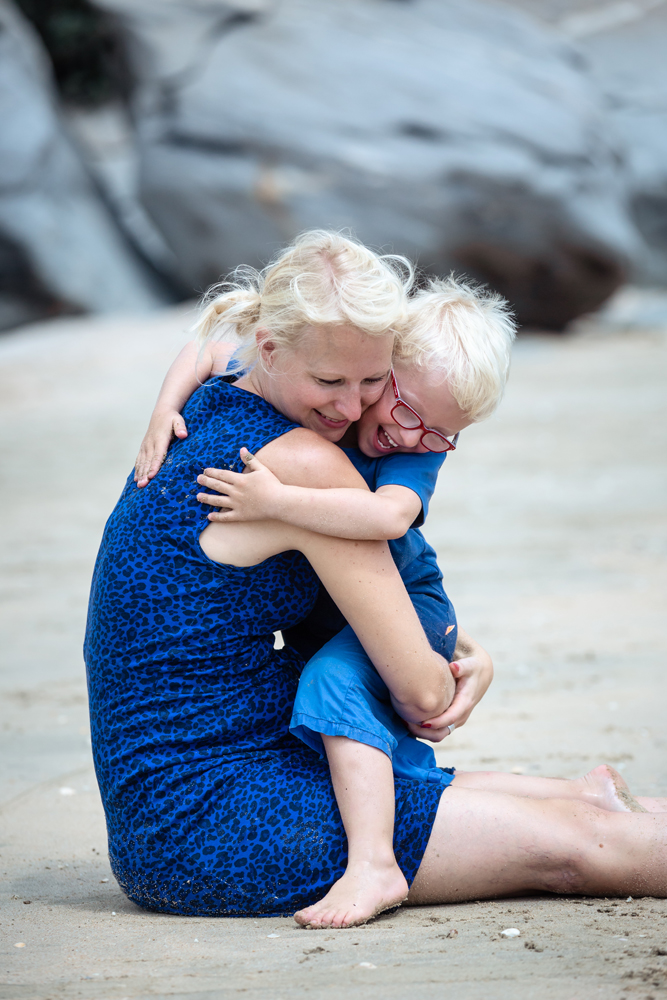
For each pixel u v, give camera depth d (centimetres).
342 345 389
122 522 426
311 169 2823
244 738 420
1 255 2975
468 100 2891
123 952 368
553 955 344
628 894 414
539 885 414
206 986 329
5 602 1080
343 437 452
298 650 473
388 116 2873
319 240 408
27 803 580
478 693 464
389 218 2791
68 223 3123
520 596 1020
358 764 403
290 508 396
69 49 4081
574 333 2998
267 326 400
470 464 1734
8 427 2114
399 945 360
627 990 310
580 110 2983
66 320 3066
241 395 428
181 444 430
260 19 3094
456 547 1235
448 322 430
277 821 404
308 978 332
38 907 432
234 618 419
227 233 2880
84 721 725
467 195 2762
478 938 365
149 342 2752
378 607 408
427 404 423
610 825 412
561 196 2761
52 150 3153
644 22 4191
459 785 460
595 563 1138
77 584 1142
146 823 412
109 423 2100
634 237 2944
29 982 340
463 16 3306
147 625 417
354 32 3077
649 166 3888
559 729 663
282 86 2944
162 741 413
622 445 1806
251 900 405
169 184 2902
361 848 396
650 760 597
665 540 1220
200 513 412
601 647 848
